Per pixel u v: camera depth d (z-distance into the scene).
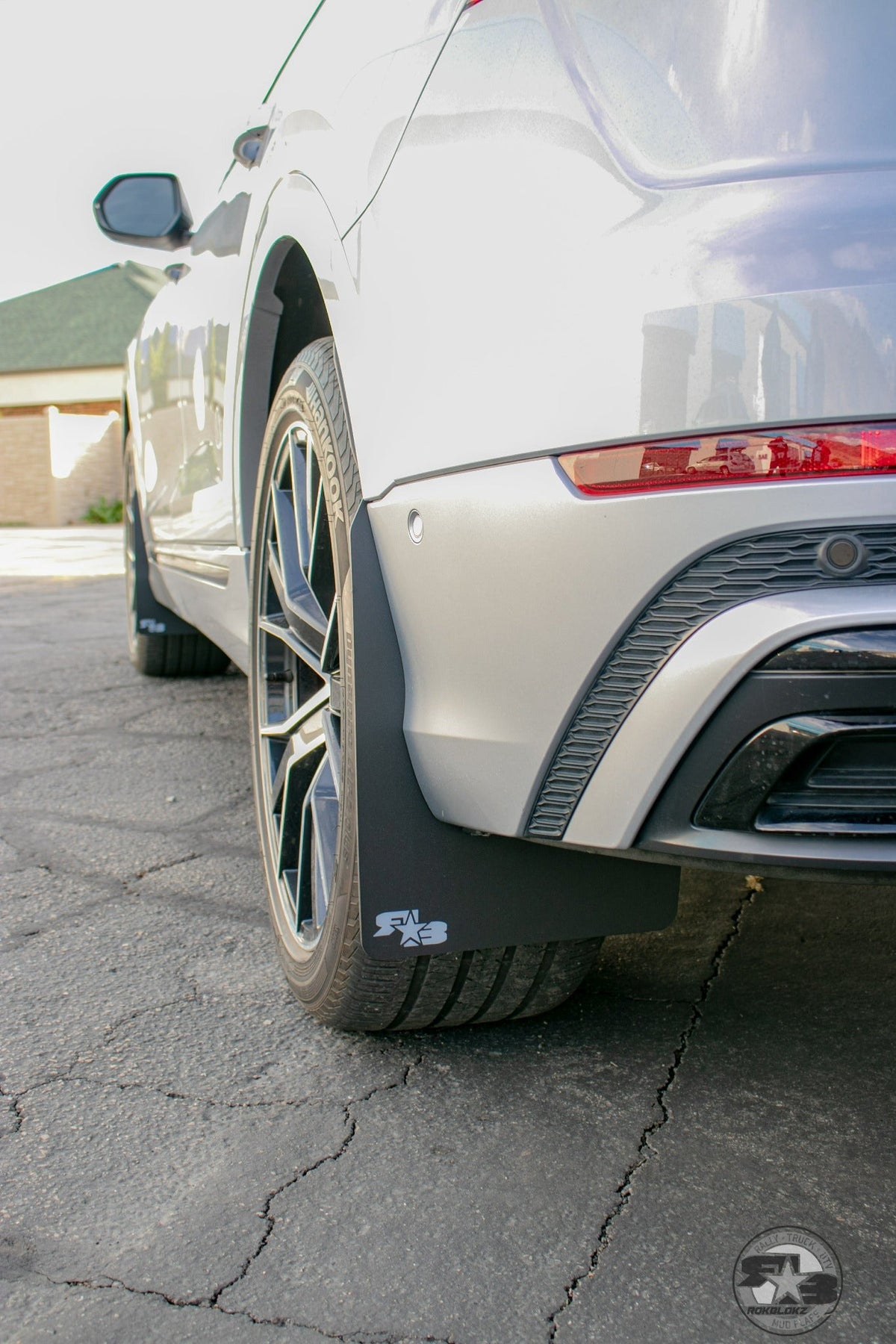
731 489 1.07
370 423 1.45
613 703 1.18
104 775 3.29
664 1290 1.19
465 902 1.46
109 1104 1.55
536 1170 1.39
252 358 2.23
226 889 2.38
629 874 1.52
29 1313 1.16
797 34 1.16
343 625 1.50
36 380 27.25
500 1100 1.54
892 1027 1.74
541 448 1.18
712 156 1.15
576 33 1.26
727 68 1.17
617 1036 1.72
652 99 1.19
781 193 1.11
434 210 1.37
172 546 3.25
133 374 3.78
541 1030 1.74
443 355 1.32
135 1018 1.80
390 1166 1.40
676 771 1.15
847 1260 1.23
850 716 1.07
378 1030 1.69
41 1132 1.48
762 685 1.08
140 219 2.88
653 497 1.11
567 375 1.16
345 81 1.70
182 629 4.46
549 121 1.26
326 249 1.64
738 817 1.14
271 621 2.06
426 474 1.33
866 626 1.04
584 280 1.17
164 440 3.23
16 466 23.33
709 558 1.10
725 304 1.08
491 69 1.35
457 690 1.33
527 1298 1.18
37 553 13.06
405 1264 1.23
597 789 1.21
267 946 2.09
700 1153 1.42
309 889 1.82
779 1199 1.33
